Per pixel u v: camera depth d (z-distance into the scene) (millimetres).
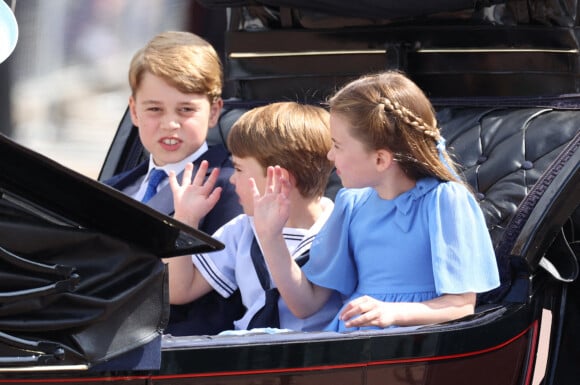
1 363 6883
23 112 22766
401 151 9367
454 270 9047
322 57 12172
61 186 6945
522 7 11367
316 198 10336
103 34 22734
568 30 11258
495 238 10117
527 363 9758
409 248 9375
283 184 9508
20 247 6891
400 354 8422
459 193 9328
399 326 8836
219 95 11305
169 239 7336
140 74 10883
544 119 10773
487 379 9109
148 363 7312
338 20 11977
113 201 6945
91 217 7242
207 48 11109
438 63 11711
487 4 11102
